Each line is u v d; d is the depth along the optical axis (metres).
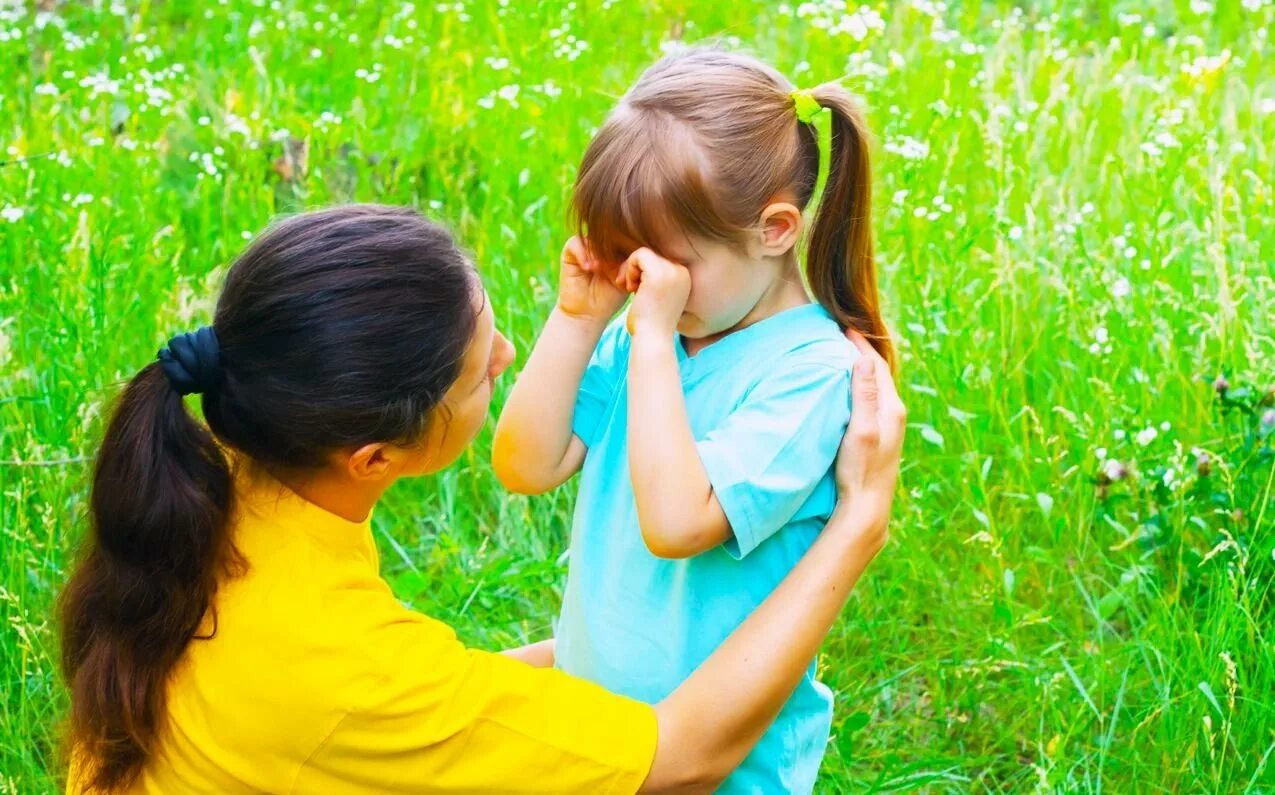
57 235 3.85
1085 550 3.01
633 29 5.96
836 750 2.52
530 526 3.20
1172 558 2.90
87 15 6.12
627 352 1.90
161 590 1.54
